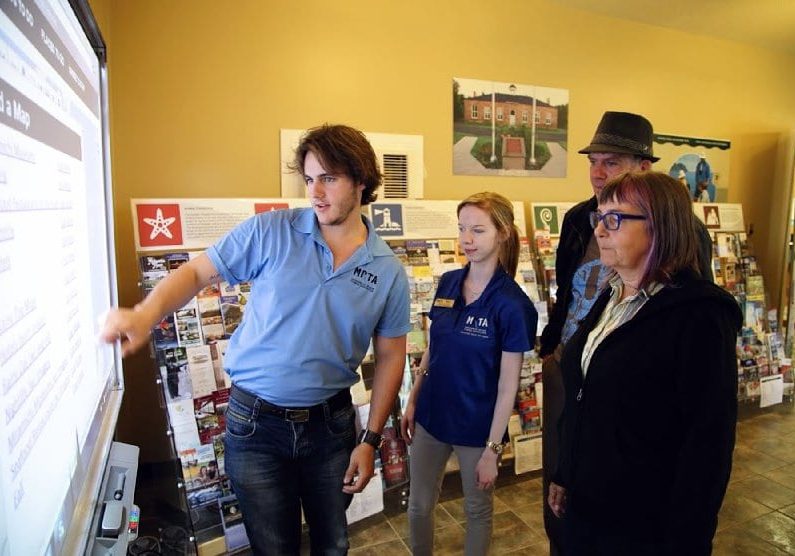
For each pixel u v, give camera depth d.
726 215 3.94
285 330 1.20
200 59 2.52
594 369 1.08
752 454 3.03
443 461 1.70
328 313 1.22
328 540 1.37
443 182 3.17
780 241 4.42
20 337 0.67
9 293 0.63
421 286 2.79
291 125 2.74
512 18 3.23
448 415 1.62
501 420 1.55
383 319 1.37
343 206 1.18
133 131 2.44
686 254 1.00
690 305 0.95
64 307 0.92
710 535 0.93
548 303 3.21
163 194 2.52
